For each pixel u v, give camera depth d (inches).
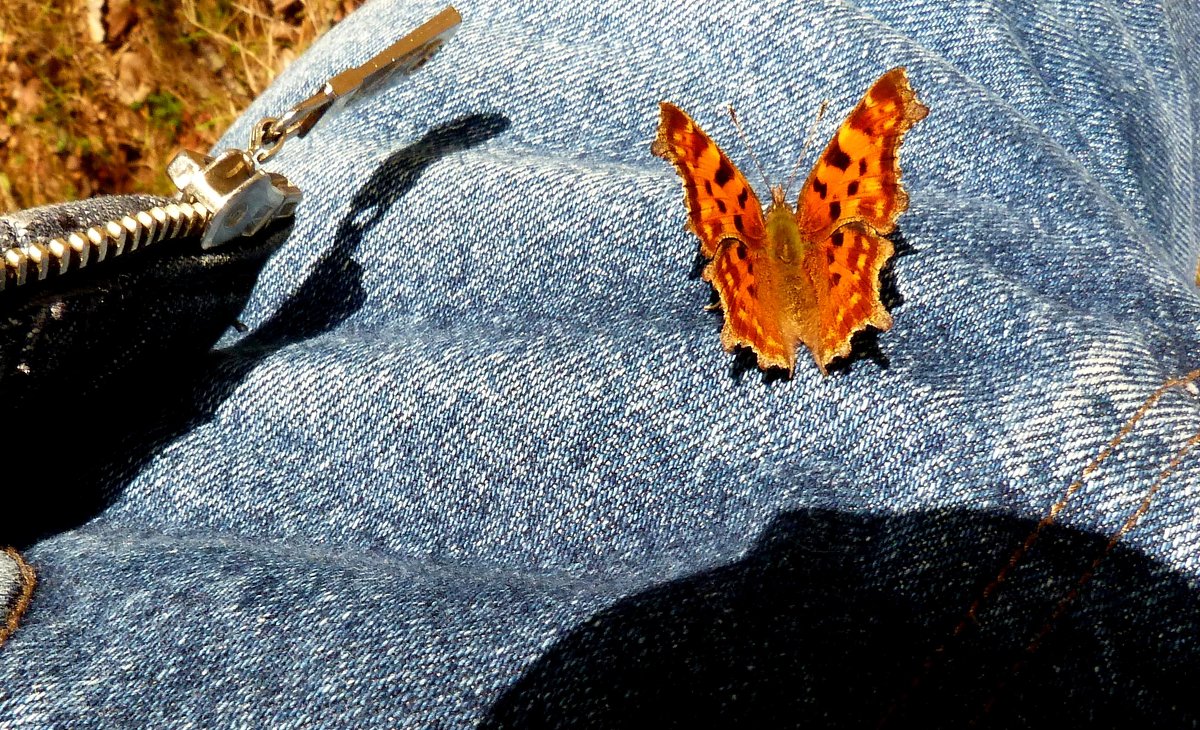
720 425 11.3
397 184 12.3
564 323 11.8
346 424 11.6
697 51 12.8
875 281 11.1
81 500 11.7
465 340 11.7
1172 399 10.8
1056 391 10.9
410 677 10.6
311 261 12.3
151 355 11.5
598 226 11.9
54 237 10.8
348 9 20.7
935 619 10.6
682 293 11.8
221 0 21.5
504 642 10.6
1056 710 10.4
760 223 11.8
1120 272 11.6
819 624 10.6
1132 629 10.4
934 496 10.8
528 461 11.4
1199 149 13.6
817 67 12.6
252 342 12.2
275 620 10.8
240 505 11.6
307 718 10.5
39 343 10.9
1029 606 10.5
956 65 12.8
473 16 13.4
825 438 11.1
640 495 11.3
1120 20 13.4
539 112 12.9
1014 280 11.4
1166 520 10.5
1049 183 12.0
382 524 11.5
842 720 10.5
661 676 10.5
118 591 11.0
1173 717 10.3
